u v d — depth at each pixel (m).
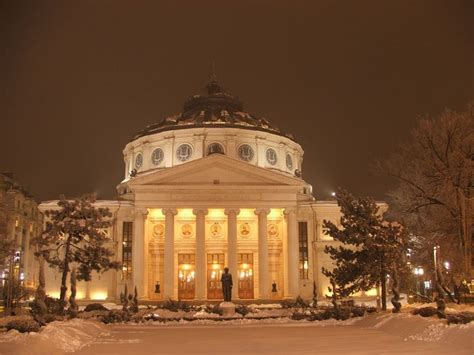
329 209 69.31
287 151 80.69
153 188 64.31
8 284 53.56
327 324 36.81
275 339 26.73
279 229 69.44
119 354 21.28
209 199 64.38
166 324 38.56
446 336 23.58
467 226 38.44
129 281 65.25
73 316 36.62
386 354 19.91
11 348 19.84
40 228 105.62
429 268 42.25
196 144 75.12
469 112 41.09
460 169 38.91
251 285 68.00
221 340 26.66
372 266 41.19
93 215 46.22
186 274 67.81
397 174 43.22
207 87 89.38
